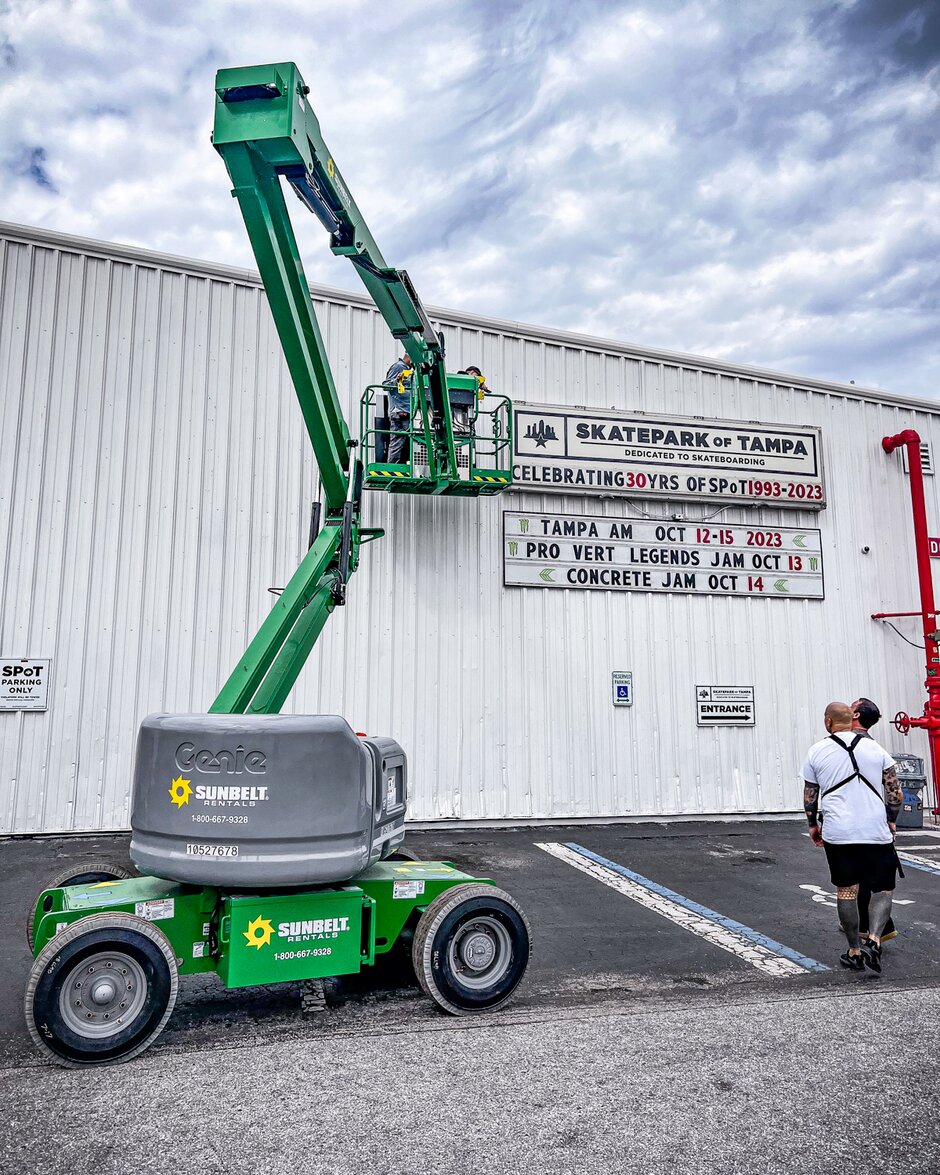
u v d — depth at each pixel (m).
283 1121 3.43
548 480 11.80
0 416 9.80
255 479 10.62
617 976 5.51
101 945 4.02
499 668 11.30
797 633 12.95
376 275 6.61
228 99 4.73
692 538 12.54
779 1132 3.40
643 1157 3.20
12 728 9.47
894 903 7.63
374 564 10.96
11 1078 3.83
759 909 7.25
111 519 10.05
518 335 12.09
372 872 5.09
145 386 10.35
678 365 13.01
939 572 14.24
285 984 5.25
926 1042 4.33
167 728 4.44
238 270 10.87
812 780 5.99
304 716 4.57
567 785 11.37
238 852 4.32
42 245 10.17
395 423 10.58
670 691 12.08
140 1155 3.17
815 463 13.21
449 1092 3.71
